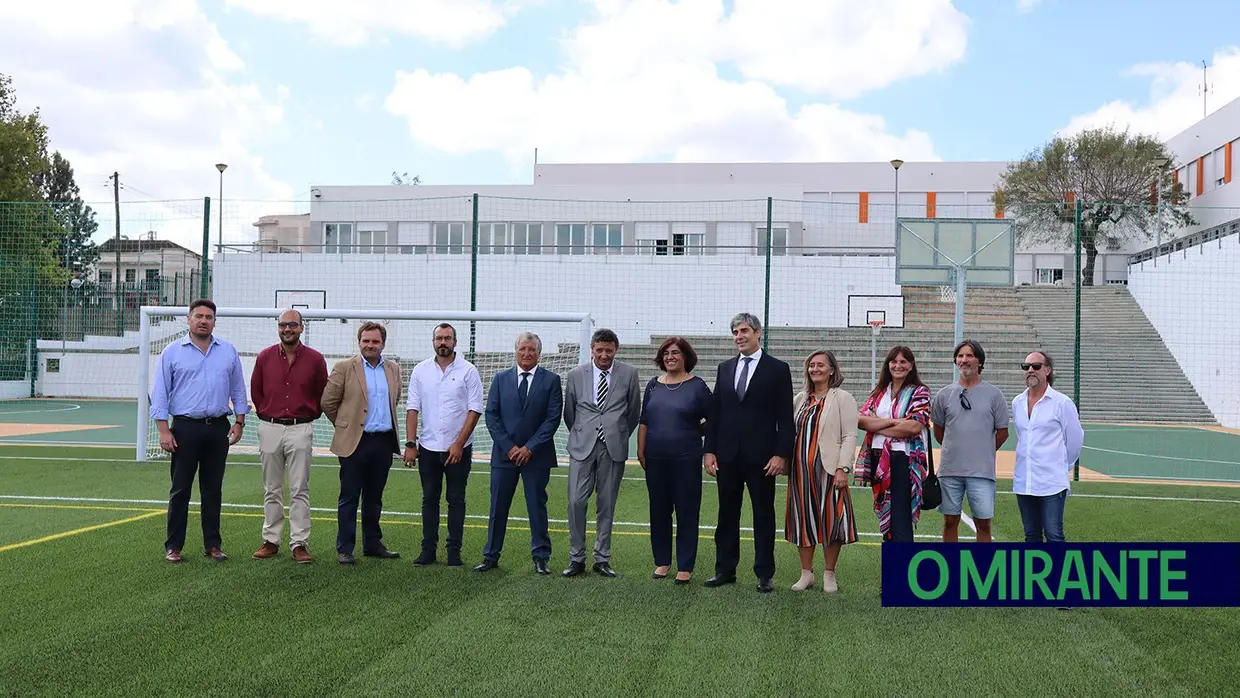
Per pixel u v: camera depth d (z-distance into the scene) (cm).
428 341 2230
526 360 650
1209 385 2383
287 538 748
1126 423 2311
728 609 554
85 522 782
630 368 659
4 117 3086
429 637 486
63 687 405
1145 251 3497
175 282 2758
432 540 663
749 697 407
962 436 626
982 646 485
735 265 2752
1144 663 459
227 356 673
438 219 3369
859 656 466
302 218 4400
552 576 632
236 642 472
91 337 2689
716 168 4709
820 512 597
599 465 648
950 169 4619
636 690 413
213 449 663
